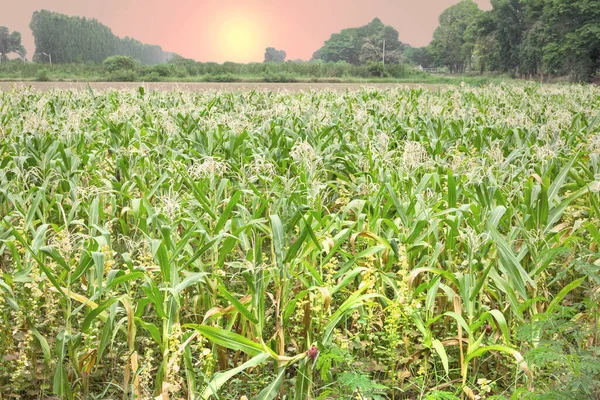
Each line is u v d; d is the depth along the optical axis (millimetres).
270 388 3553
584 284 4906
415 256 4715
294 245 3828
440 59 166000
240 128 8609
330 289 4078
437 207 5078
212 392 3449
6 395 3893
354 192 6754
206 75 65188
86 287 4555
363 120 10359
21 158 6516
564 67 76875
